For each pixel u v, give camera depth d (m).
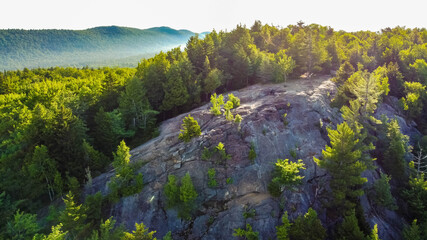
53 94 60.44
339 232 24.73
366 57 74.31
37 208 34.94
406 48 99.12
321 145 38.06
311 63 64.62
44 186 34.53
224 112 44.72
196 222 30.81
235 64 68.19
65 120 37.84
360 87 41.09
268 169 33.66
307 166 34.25
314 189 32.28
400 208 34.62
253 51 72.44
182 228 30.72
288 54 68.81
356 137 33.97
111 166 40.62
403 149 37.41
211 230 29.89
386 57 79.44
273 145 36.44
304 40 65.06
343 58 78.50
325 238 27.06
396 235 29.92
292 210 28.55
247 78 67.56
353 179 26.44
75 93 61.34
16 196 33.81
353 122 36.97
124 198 33.62
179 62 63.41
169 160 37.47
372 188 33.84
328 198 31.00
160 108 56.09
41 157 33.88
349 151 27.02
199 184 33.59
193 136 38.88
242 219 29.11
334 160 27.72
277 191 29.73
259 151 35.62
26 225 25.78
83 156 38.66
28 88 72.00
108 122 45.25
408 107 56.56
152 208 32.44
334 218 28.81
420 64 71.06
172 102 55.12
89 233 29.88
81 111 49.06
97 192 32.97
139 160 38.56
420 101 57.91
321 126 40.47
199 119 45.34
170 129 47.56
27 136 37.53
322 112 43.41
